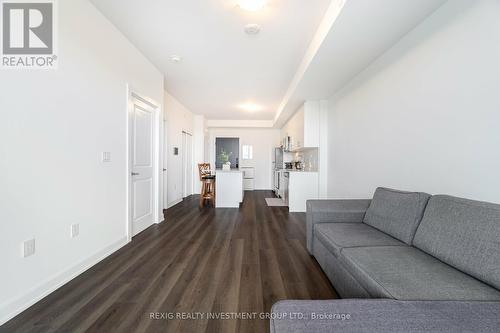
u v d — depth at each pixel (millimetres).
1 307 1439
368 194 3092
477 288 1079
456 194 1761
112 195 2588
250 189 8742
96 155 2318
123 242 2787
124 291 1792
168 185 5199
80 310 1561
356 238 1825
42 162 1717
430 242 1475
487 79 1518
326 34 2320
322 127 4727
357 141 3395
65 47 1928
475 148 1609
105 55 2445
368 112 3078
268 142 8789
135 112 3166
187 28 2629
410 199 1793
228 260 2369
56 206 1838
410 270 1273
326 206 2395
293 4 2213
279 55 3268
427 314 755
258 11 2318
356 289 1409
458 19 1726
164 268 2186
